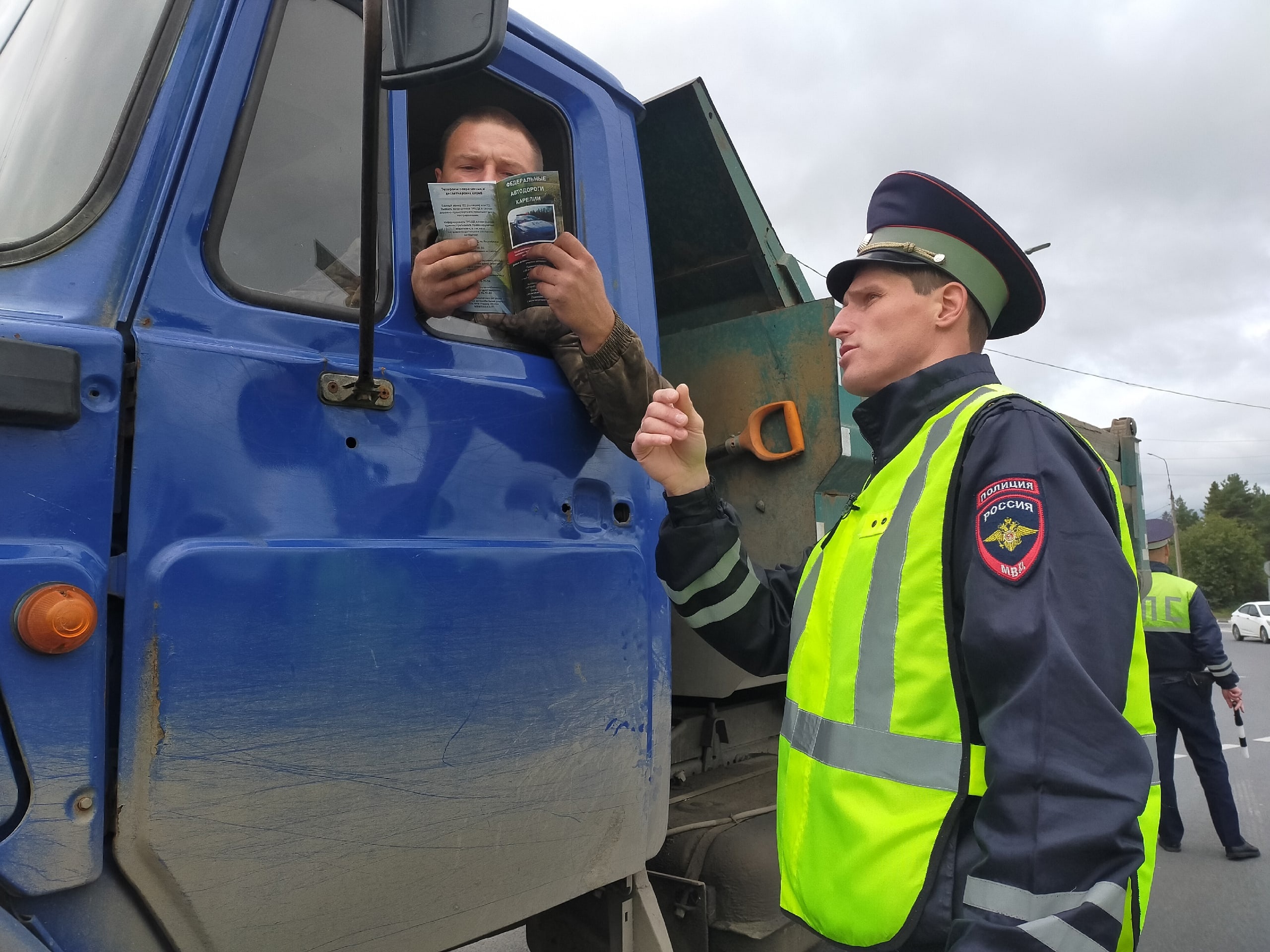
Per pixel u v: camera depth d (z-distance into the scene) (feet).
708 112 8.26
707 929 6.38
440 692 4.45
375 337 4.55
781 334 7.87
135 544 3.56
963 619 3.56
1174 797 15.48
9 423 3.28
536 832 4.86
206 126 4.12
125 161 3.94
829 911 3.72
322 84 4.65
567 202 6.16
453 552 4.58
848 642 3.90
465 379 4.86
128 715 3.47
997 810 3.12
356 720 4.12
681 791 7.54
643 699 5.54
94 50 4.36
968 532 3.60
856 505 4.37
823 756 3.92
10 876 3.15
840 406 7.63
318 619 4.02
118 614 3.55
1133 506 14.19
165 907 3.56
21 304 3.56
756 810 7.14
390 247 4.76
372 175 3.97
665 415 4.86
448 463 4.70
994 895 3.03
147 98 4.06
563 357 5.45
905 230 4.46
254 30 4.35
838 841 3.72
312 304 4.37
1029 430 3.63
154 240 3.90
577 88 6.24
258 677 3.81
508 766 4.74
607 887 5.66
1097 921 2.85
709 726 7.97
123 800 3.45
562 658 5.05
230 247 4.14
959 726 3.51
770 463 7.88
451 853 4.46
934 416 4.17
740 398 8.12
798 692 4.34
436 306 4.81
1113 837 2.92
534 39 5.98
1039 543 3.32
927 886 3.36
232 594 3.76
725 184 8.71
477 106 6.10
